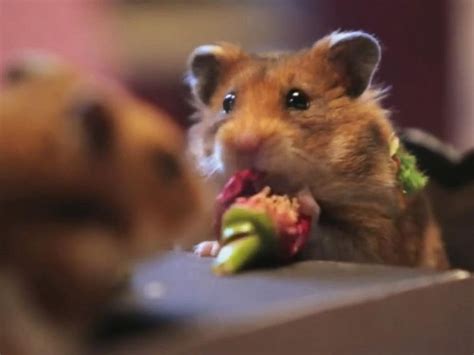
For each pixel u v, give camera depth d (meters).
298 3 0.75
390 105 0.57
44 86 0.24
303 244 0.32
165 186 0.24
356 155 0.35
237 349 0.25
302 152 0.34
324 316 0.26
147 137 0.24
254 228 0.31
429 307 0.28
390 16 0.74
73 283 0.22
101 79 0.28
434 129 0.75
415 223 0.37
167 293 0.27
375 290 0.27
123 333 0.24
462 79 0.75
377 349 0.27
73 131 0.22
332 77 0.36
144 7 0.71
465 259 0.40
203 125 0.37
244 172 0.33
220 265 0.30
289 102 0.35
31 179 0.22
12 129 0.22
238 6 0.73
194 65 0.38
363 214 0.35
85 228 0.23
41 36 0.66
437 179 0.40
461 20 0.75
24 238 0.22
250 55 0.37
